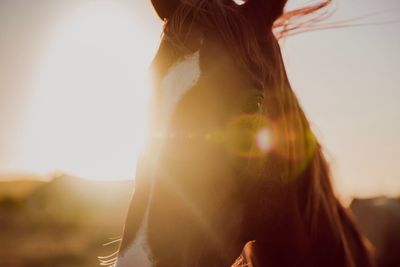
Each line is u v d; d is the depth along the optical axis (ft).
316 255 8.00
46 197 78.74
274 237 7.82
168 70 6.81
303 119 8.09
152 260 6.19
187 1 7.23
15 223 69.05
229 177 6.77
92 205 72.43
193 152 6.49
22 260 43.24
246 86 6.68
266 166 7.27
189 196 6.45
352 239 8.74
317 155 8.14
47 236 58.85
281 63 7.68
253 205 7.32
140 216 6.39
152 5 7.93
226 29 6.85
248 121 6.72
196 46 6.81
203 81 6.61
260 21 7.66
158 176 6.43
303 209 7.91
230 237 7.08
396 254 15.05
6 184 146.10
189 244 6.43
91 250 47.93
